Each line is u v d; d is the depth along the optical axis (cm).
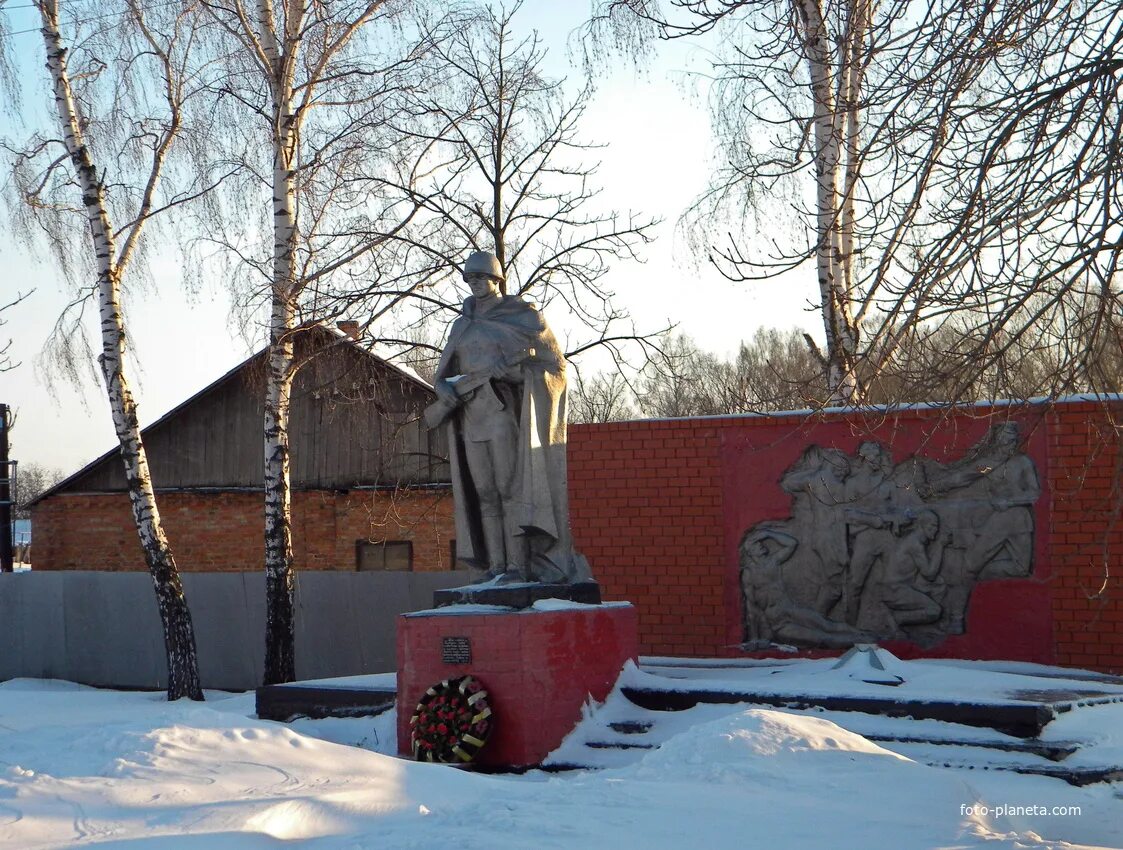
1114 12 703
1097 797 765
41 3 1628
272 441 1656
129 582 2152
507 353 1101
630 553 1409
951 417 1070
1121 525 1188
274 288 1653
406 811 623
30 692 1802
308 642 1964
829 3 838
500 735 992
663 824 569
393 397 2677
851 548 1295
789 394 834
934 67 726
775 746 690
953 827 576
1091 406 1202
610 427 1432
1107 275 671
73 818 572
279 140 1666
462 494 1127
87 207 1658
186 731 700
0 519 2702
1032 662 1216
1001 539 1234
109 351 1659
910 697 920
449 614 1030
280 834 576
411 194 1834
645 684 1060
